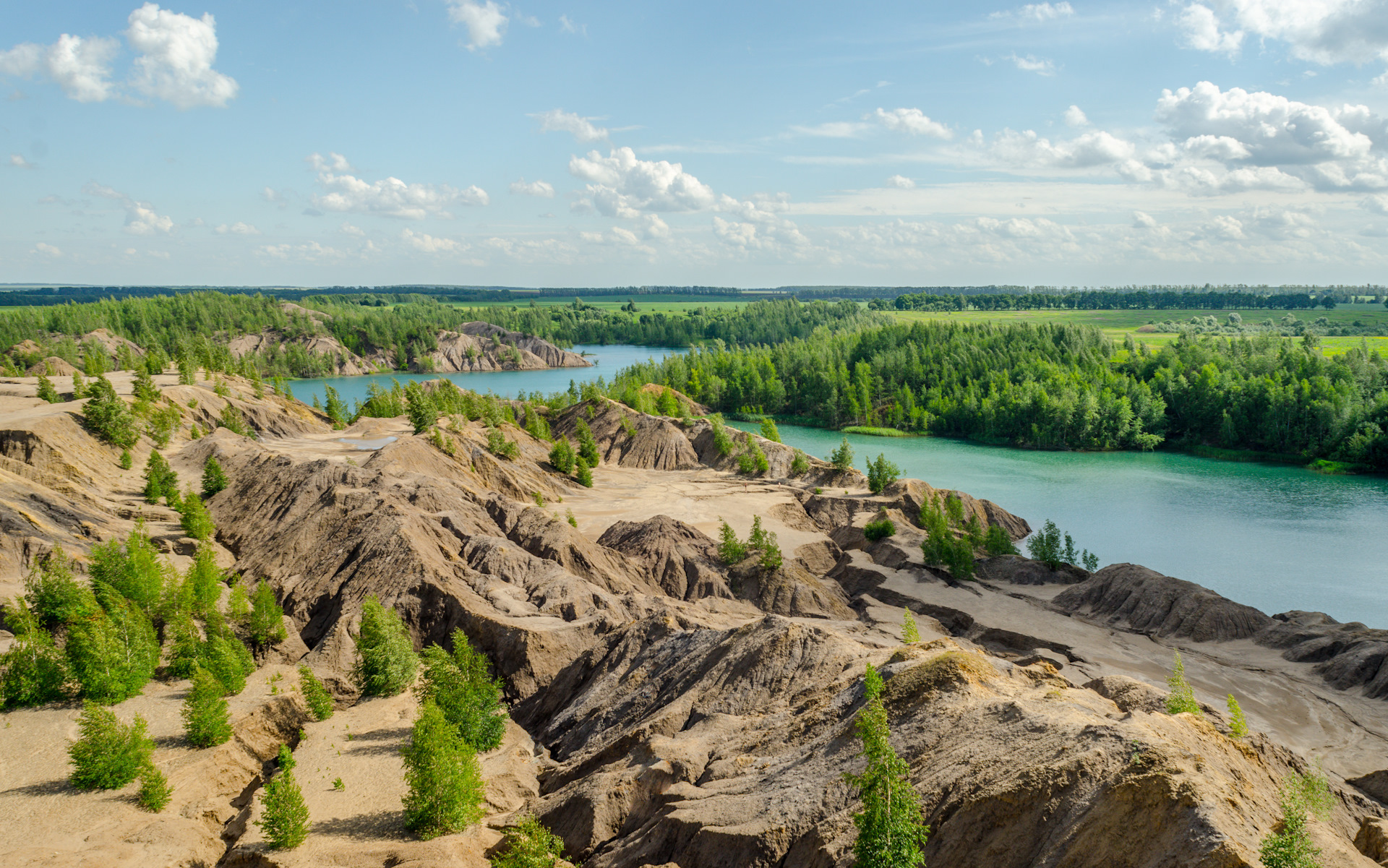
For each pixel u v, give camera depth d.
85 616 50.31
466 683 47.81
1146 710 42.81
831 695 41.00
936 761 31.53
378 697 52.69
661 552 87.44
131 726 45.06
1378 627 83.38
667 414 198.38
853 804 31.03
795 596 83.25
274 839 33.97
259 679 53.56
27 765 40.38
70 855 32.59
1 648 49.25
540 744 50.34
